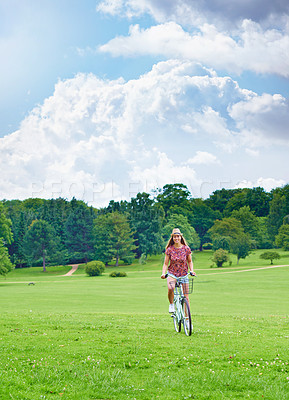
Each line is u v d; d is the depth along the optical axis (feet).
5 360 23.38
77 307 102.27
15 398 18.03
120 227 370.12
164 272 31.42
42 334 31.14
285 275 225.97
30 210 474.90
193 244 377.91
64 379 20.57
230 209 464.24
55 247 380.37
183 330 33.32
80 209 405.80
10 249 385.09
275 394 18.61
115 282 223.92
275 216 410.52
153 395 18.62
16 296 140.67
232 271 273.13
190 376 20.92
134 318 47.57
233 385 19.83
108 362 23.17
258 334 32.68
